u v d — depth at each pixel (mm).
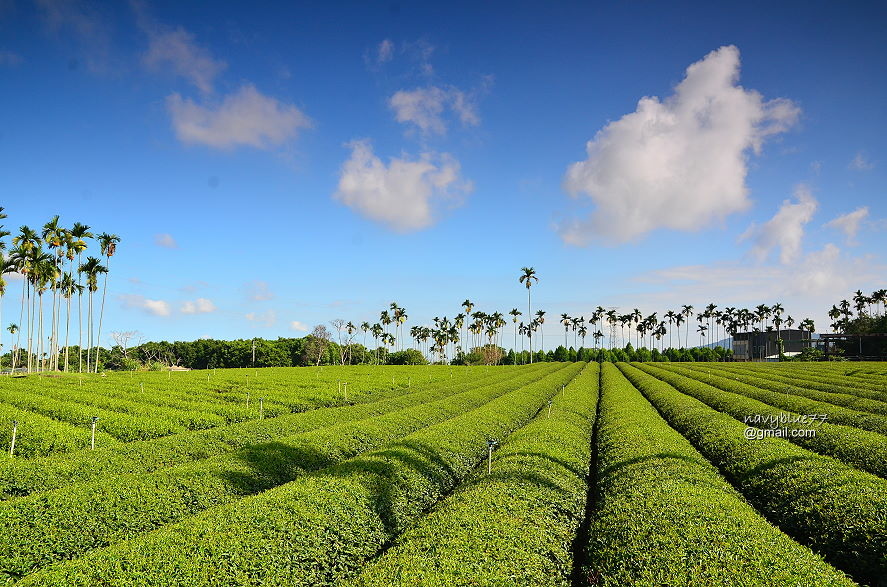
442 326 172125
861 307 163000
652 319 194250
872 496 15141
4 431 27406
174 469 19125
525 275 133250
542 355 171750
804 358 132125
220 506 15125
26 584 10555
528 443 24328
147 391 50719
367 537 15227
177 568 11320
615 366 116375
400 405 42094
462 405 40219
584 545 15570
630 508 15336
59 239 74188
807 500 16234
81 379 64750
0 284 69312
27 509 14367
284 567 12531
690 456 21719
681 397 44000
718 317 192250
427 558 11969
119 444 24750
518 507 15586
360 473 18625
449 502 16812
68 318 90688
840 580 10617
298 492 15992
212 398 47344
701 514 14070
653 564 11602
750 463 20922
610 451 24125
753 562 11164
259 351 155125
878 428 28109
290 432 30219
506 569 11562
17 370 102250
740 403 38344
